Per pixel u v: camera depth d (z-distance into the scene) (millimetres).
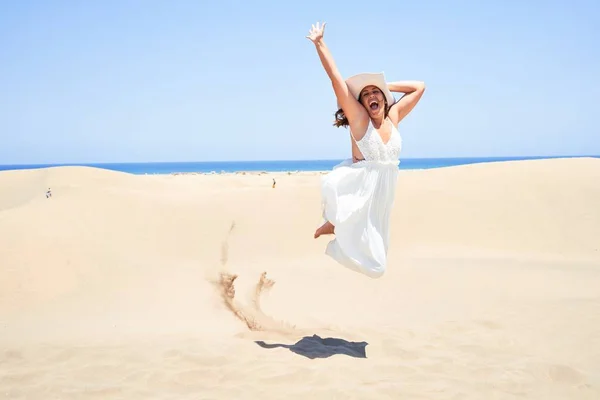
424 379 4965
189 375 4980
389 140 5125
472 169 27266
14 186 37781
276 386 4707
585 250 18656
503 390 4750
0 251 14570
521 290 11422
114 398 4449
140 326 8555
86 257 15398
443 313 8938
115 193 23500
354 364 5359
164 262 16422
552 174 25062
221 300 10141
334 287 12625
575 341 6453
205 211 22219
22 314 10414
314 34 4984
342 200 4961
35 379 4988
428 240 20234
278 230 20750
